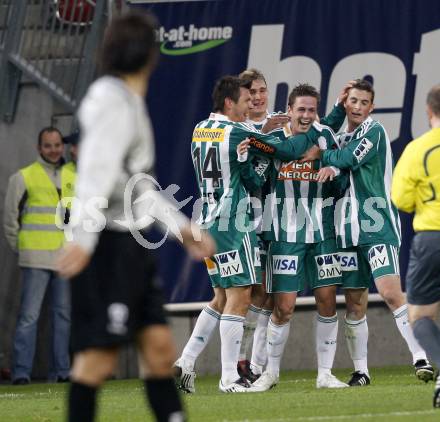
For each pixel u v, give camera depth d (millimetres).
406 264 39969
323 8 40719
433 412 19844
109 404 25453
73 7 41750
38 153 41375
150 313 14211
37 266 38688
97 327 13672
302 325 41438
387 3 40625
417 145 21438
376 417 19438
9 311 41500
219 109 28203
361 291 29344
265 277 29812
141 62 14086
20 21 41438
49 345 40688
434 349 20750
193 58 40906
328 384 28906
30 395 31297
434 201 21094
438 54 40438
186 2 41031
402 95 40469
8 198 38719
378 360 41469
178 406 14344
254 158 28297
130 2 41250
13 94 41719
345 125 37375
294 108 28562
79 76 41062
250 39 40844
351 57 40594
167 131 40688
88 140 13453
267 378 28656
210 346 41406
